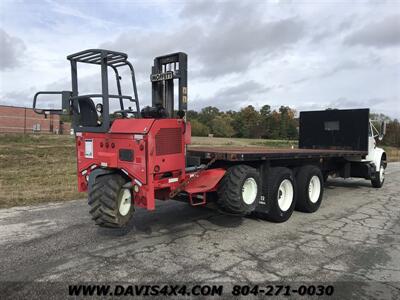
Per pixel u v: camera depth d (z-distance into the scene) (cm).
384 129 1203
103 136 577
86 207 812
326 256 528
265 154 680
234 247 560
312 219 754
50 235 605
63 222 686
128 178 561
